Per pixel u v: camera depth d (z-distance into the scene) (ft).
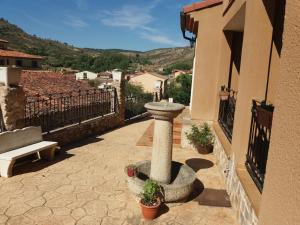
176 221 13.94
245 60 15.16
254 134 14.21
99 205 15.29
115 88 37.45
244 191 13.01
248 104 14.56
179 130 31.19
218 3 24.32
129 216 14.29
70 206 15.08
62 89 53.26
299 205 5.14
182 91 96.22
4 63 122.72
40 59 142.72
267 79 14.52
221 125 23.27
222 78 25.09
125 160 22.97
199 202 15.92
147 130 34.12
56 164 21.36
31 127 21.36
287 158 5.70
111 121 36.11
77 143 27.78
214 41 25.22
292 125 5.58
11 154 18.71
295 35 5.67
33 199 15.69
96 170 20.44
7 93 20.24
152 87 131.13
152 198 14.26
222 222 13.98
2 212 14.25
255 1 14.15
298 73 5.47
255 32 14.28
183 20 28.02
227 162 17.76
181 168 18.08
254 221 11.24
